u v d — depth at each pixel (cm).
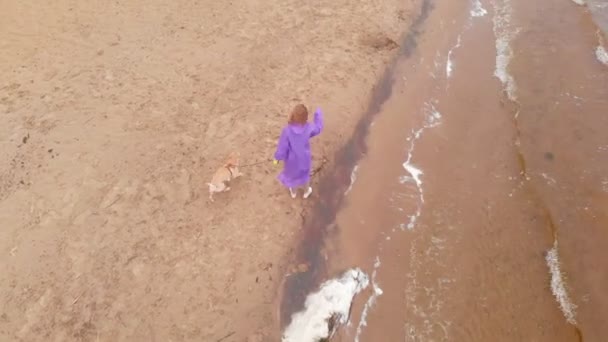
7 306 557
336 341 559
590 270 641
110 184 676
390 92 858
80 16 964
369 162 749
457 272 636
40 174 688
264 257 612
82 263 595
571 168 757
